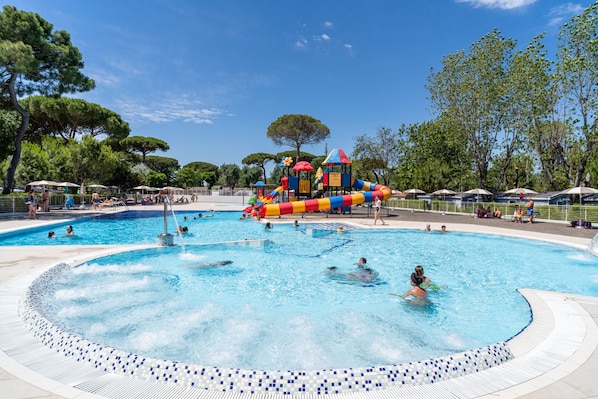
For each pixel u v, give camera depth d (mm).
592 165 27078
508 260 9758
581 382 2775
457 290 6926
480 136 27828
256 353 4160
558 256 10266
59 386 2676
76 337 3398
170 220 20453
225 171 66250
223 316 5371
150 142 53750
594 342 3623
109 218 20797
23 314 4195
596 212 16344
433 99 28734
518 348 3527
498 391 2635
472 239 13312
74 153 29828
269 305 5969
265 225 17078
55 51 20281
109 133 38781
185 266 8508
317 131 49438
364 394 2598
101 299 5887
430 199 31391
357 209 29672
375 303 6148
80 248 8984
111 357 3051
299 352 4195
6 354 3252
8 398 2484
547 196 23438
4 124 23078
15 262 7191
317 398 2561
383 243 12406
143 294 6258
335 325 5094
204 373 2816
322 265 9000
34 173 27547
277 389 2686
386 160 40531
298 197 22859
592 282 7551
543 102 22703
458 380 2803
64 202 26266
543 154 25188
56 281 6328
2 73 19625
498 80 25875
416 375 2867
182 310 5566
